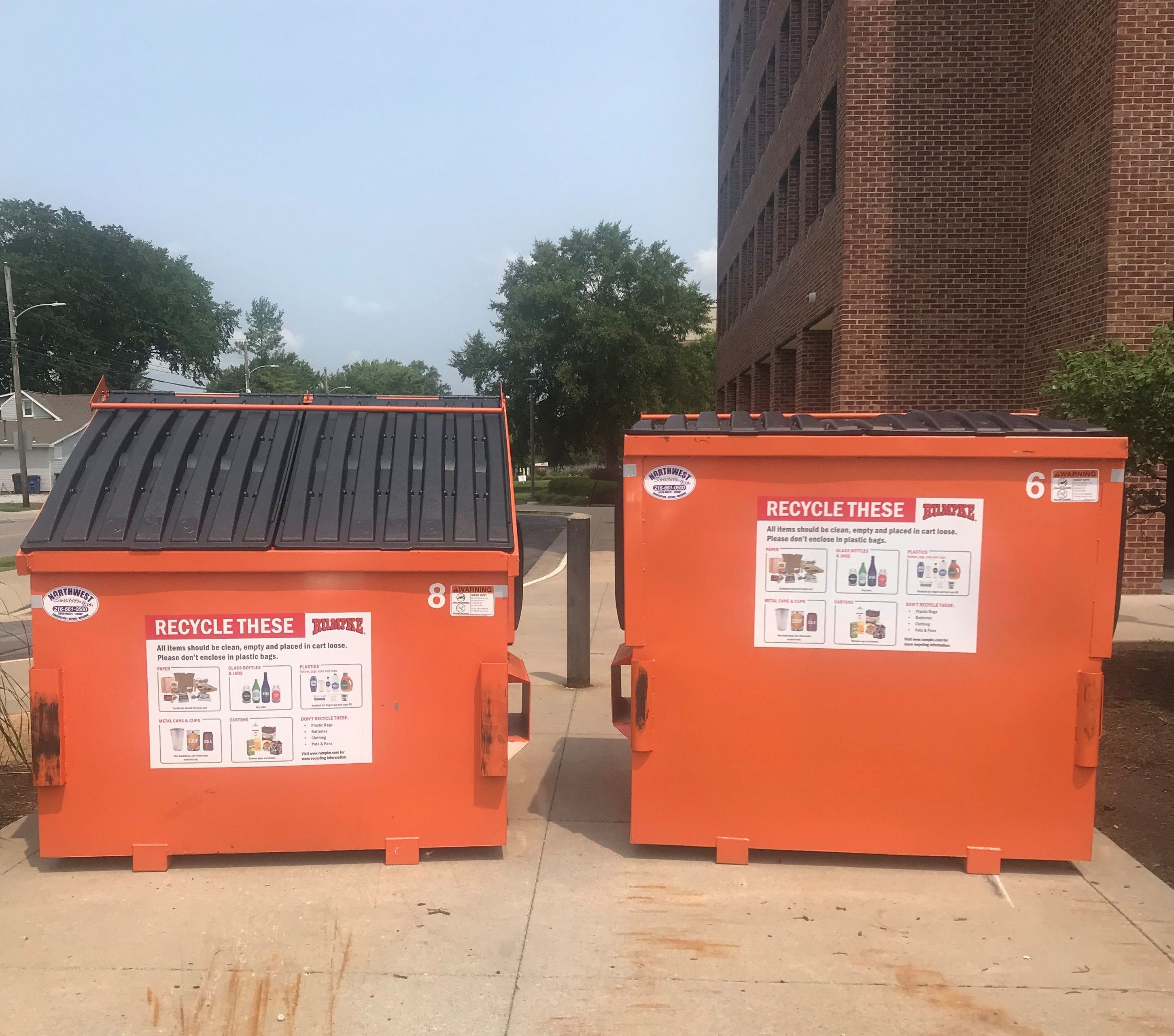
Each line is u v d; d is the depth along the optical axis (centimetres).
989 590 398
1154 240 1010
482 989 313
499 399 491
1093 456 389
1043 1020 297
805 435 401
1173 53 996
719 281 3231
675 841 414
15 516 3597
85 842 398
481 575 406
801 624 406
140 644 396
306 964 328
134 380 7338
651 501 409
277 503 412
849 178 1271
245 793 403
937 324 1276
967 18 1246
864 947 340
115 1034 289
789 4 1817
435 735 408
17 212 6706
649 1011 301
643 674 410
